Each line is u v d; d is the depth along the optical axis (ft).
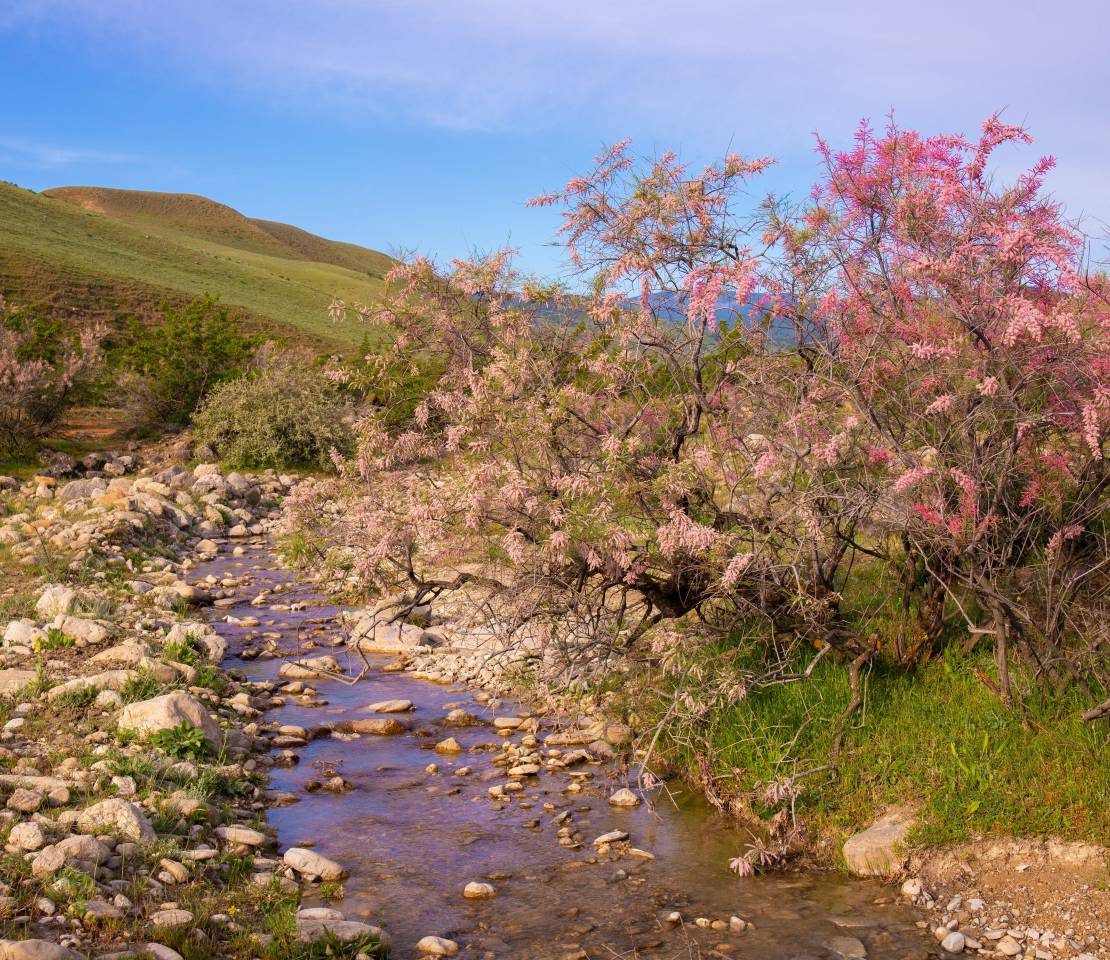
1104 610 20.90
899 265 19.84
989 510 19.71
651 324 22.50
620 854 19.48
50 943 13.17
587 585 23.06
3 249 192.75
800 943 15.99
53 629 30.01
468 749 25.72
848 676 23.11
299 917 16.14
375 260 554.46
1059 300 18.97
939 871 17.71
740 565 19.44
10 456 75.41
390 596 23.32
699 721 22.75
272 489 74.18
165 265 257.96
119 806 18.22
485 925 16.65
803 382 21.12
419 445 23.50
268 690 30.19
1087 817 17.43
